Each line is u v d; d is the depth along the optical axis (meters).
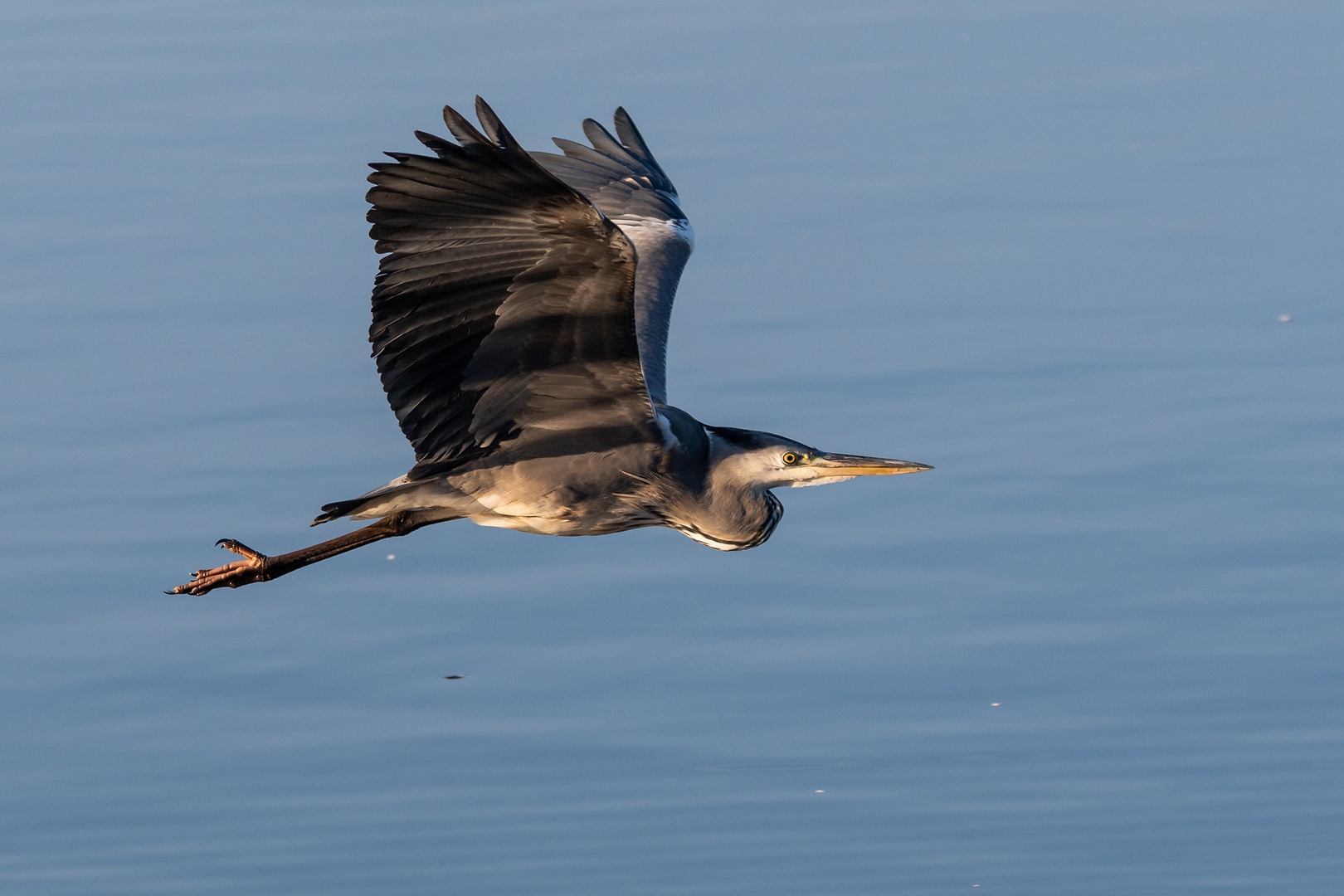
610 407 12.50
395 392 11.78
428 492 12.81
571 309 11.55
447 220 11.02
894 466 13.62
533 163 10.27
